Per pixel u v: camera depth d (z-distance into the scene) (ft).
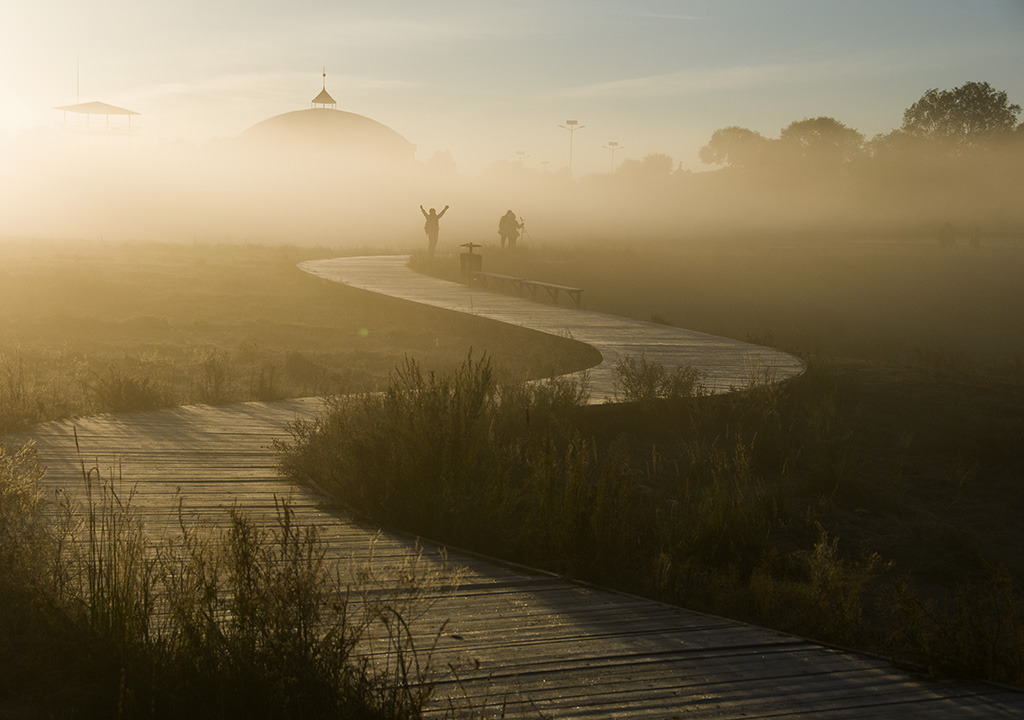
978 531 26.66
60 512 18.03
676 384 36.96
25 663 10.98
